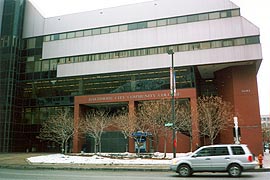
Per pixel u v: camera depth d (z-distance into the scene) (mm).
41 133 45312
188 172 15398
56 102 47438
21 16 51156
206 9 41969
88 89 46281
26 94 49656
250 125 39469
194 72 41406
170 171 18344
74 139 41625
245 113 40000
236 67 41906
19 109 48438
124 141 41031
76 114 44312
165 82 42125
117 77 45219
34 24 51062
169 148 39000
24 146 47719
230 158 15344
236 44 39750
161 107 33219
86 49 47000
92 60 46375
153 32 43875
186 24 42438
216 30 40906
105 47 46000
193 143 36219
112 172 17875
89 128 38750
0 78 47156
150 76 43312
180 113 33156
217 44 40594
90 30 47562
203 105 35250
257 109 39719
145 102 37469
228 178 14289
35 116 48500
